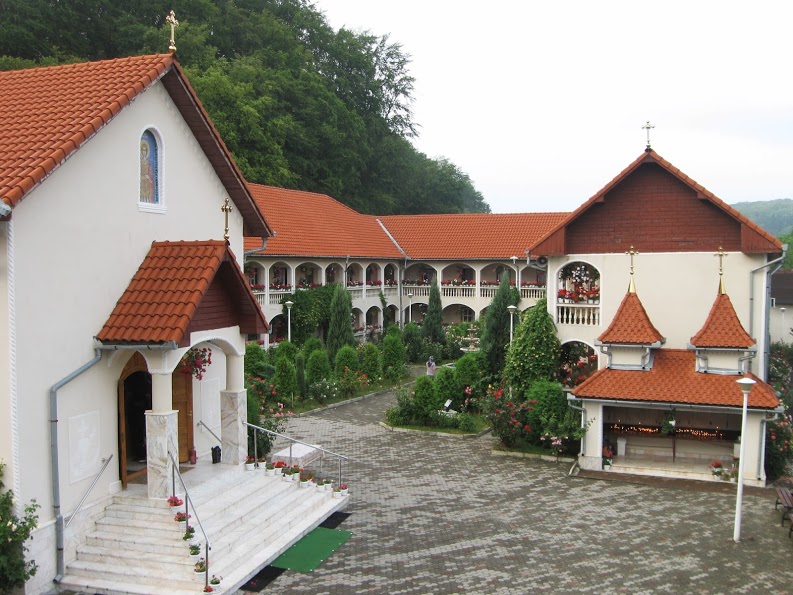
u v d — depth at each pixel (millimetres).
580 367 24438
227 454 16719
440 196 82938
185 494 13195
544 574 13500
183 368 16359
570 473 20297
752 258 21922
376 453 22578
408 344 41594
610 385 20578
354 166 64562
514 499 18016
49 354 12438
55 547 12570
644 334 20781
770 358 35094
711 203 22203
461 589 12805
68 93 14195
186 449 16812
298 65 63188
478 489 18844
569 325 24109
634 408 22016
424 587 12875
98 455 13633
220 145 17094
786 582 13227
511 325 29266
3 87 15266
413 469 20766
